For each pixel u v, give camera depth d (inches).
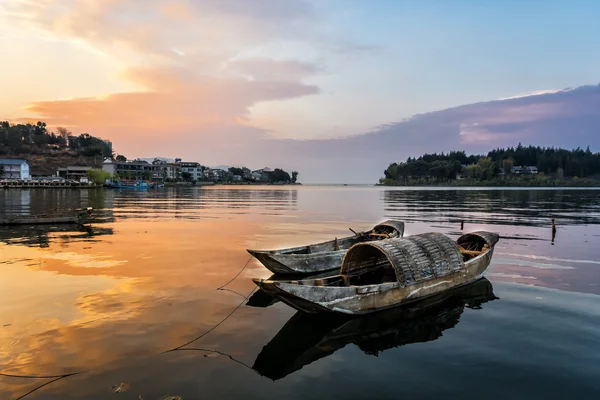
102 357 370.0
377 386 326.0
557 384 331.3
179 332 430.0
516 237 1123.9
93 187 5167.3
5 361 361.4
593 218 1676.9
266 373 345.1
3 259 788.0
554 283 634.8
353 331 442.3
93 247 934.4
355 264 588.4
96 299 536.1
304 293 444.1
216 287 601.3
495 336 429.7
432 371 352.5
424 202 3046.3
